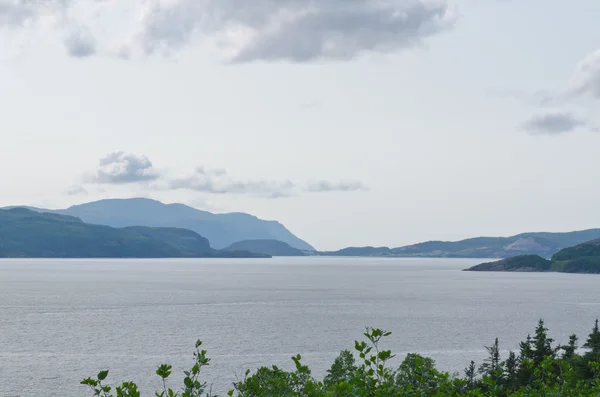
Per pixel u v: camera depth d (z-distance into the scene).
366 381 12.35
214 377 103.19
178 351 131.12
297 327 170.62
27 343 140.00
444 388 13.31
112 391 90.62
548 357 17.44
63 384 100.12
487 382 14.60
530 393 15.18
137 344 139.88
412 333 160.50
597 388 15.72
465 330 167.62
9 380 102.69
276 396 13.13
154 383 100.31
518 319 196.75
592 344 66.69
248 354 127.44
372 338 12.64
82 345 138.00
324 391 12.43
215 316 197.25
